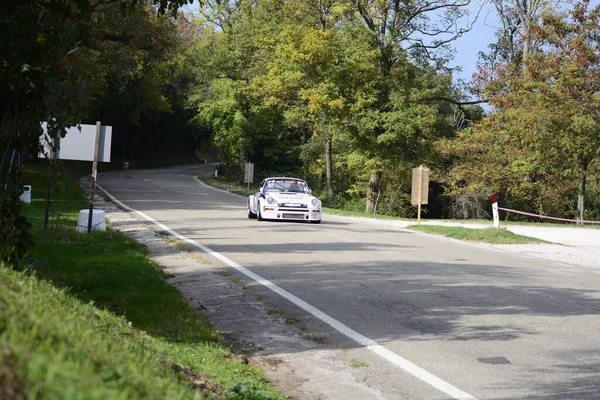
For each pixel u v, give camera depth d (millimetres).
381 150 44969
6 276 4242
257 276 12016
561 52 37031
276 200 24500
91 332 3719
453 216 58562
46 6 7242
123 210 27047
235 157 67312
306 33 43656
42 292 4309
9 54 6883
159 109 76688
